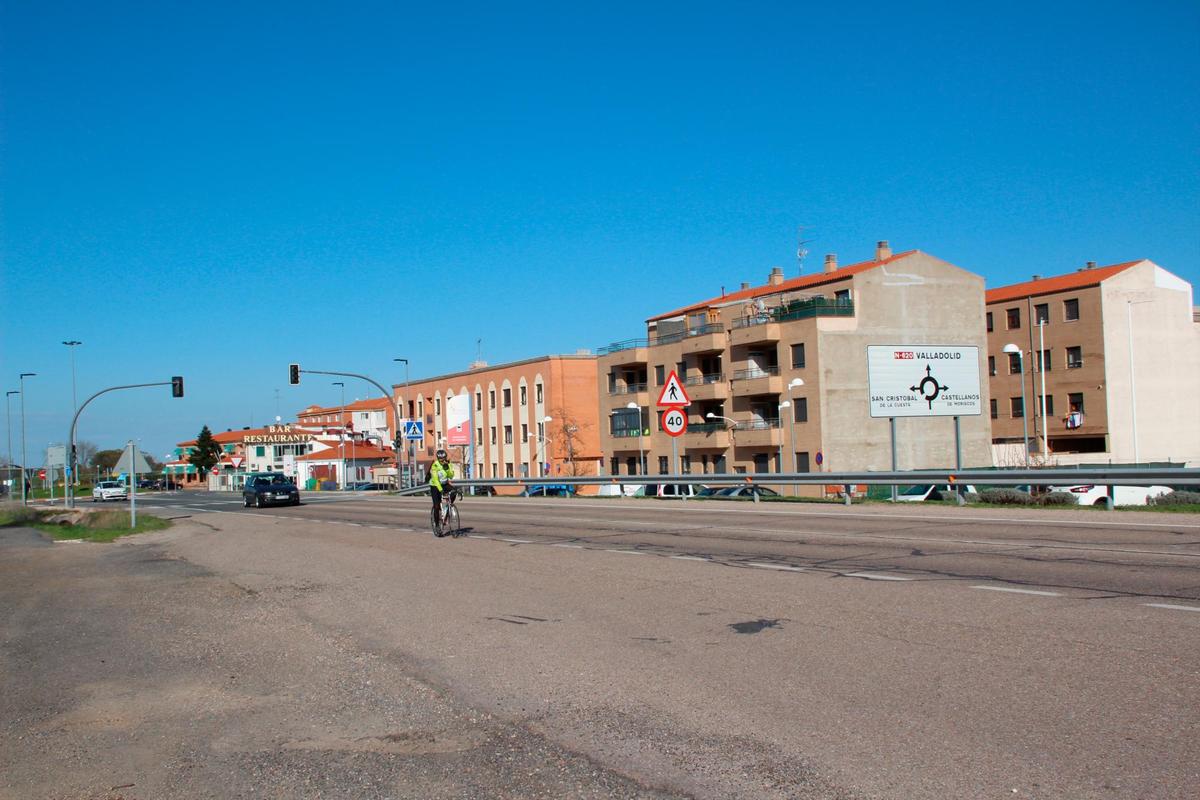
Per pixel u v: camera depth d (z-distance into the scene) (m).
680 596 11.24
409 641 9.80
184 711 7.69
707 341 63.25
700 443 62.81
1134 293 68.94
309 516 35.09
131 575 18.30
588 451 77.62
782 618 9.52
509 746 6.24
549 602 11.48
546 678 7.89
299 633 10.76
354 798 5.50
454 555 17.36
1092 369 68.69
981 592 10.20
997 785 5.00
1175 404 69.62
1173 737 5.51
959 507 22.41
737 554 14.89
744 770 5.48
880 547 14.77
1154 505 20.30
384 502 44.38
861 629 8.76
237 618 12.16
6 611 14.16
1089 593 9.83
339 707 7.49
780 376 59.59
